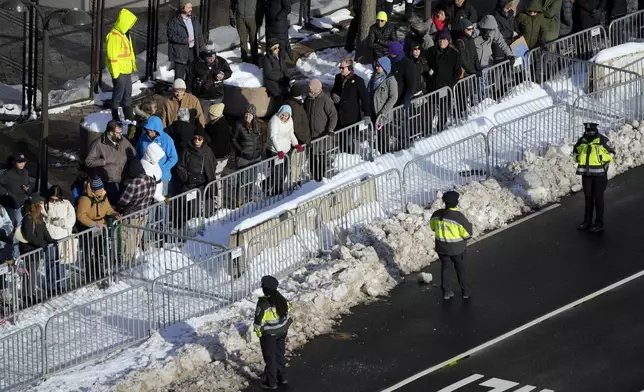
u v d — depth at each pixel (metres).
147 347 41.78
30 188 50.81
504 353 41.50
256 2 60.50
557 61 59.75
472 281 46.28
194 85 55.72
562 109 55.22
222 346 41.34
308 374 40.44
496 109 57.28
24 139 56.44
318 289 44.41
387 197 50.56
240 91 58.09
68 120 58.94
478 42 57.62
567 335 42.44
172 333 42.62
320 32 68.31
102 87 62.03
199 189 48.31
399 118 53.78
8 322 43.84
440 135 55.09
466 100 56.31
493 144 53.97
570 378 39.81
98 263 45.91
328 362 41.16
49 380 40.44
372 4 62.09
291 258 46.88
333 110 51.44
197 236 48.50
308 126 51.38
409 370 40.59
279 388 39.62
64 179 54.25
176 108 51.62
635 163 55.12
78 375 40.41
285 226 46.62
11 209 47.81
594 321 43.28
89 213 45.91
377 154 53.31
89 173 48.56
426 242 48.22
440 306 44.62
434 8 69.44
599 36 62.03
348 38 64.56
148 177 46.97
